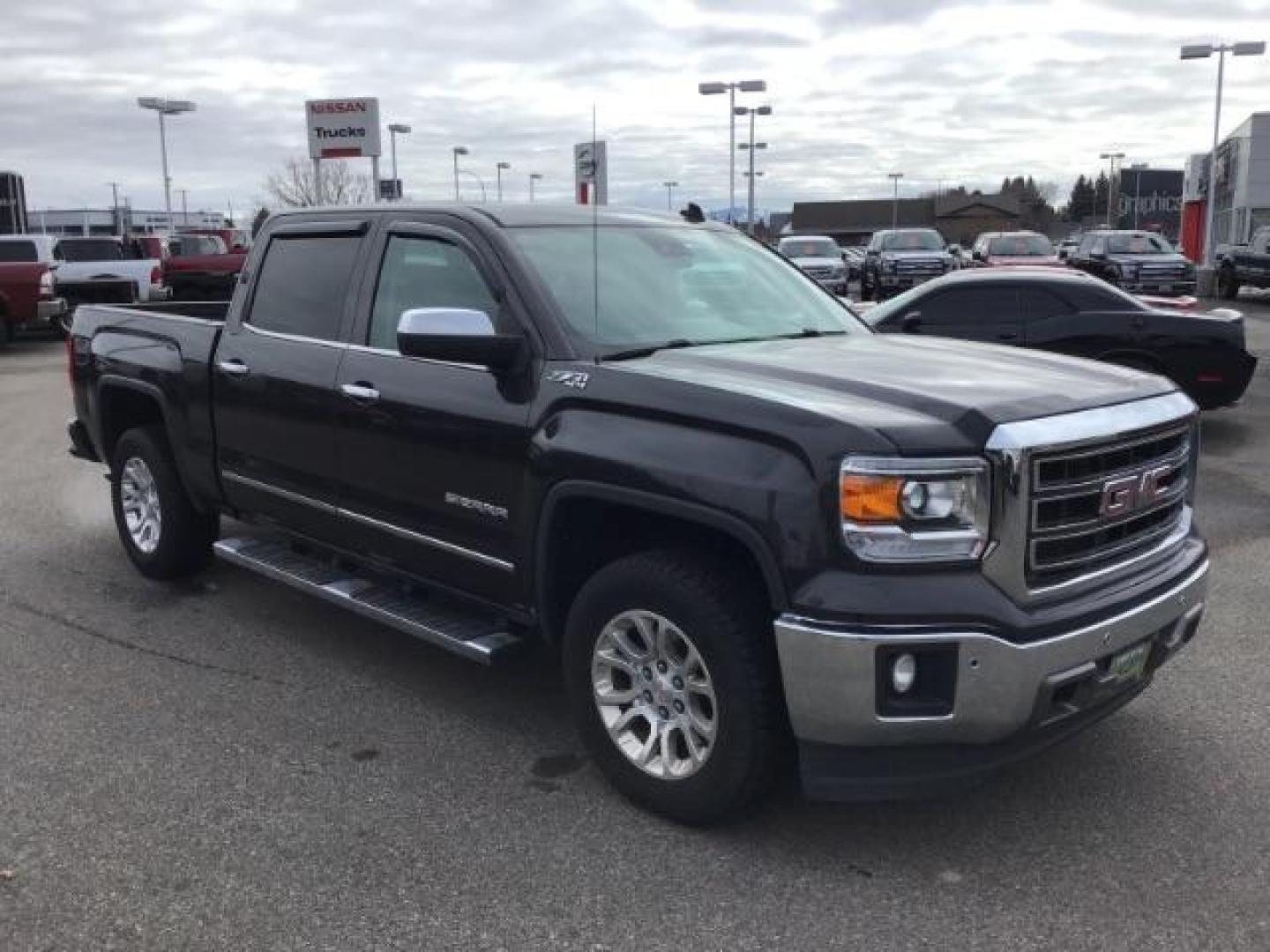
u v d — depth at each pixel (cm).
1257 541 702
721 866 349
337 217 502
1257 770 407
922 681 319
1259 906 328
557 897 334
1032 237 2648
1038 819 376
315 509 496
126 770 412
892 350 429
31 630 557
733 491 332
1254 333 2023
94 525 763
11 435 1142
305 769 414
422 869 348
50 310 1978
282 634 552
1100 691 344
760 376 370
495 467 404
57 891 336
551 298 409
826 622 317
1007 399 339
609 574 372
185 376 562
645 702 375
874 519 314
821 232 11094
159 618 575
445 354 387
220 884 340
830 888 338
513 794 395
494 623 441
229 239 3375
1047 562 332
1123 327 1008
